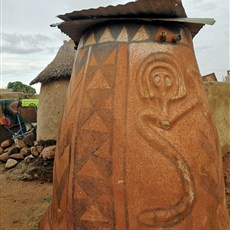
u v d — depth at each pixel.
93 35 2.16
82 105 2.04
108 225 1.80
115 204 1.80
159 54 1.98
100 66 2.04
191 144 1.91
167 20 1.99
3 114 8.11
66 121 2.16
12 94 12.74
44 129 6.23
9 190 4.94
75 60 2.33
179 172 1.83
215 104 5.16
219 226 1.95
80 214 1.88
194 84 2.07
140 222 1.77
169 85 1.95
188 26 2.21
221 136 5.26
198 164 1.90
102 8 1.94
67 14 2.11
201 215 1.85
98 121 1.93
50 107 6.12
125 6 1.89
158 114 1.89
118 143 1.85
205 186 1.89
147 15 2.00
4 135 8.12
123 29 2.04
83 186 1.90
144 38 2.00
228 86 5.56
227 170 4.71
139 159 1.82
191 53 2.17
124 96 1.91
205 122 2.04
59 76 5.93
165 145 1.84
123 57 1.98
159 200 1.79
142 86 1.92
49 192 4.80
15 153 6.53
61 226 2.00
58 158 2.17
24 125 8.41
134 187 1.79
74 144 2.00
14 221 3.65
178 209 1.79
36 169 5.61
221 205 2.02
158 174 1.80
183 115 1.94
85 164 1.92
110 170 1.83
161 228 1.77
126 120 1.87
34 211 3.95
